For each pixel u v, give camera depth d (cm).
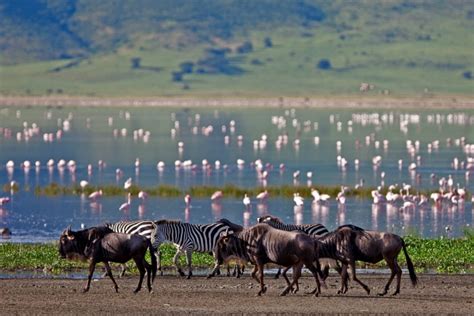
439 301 12056
